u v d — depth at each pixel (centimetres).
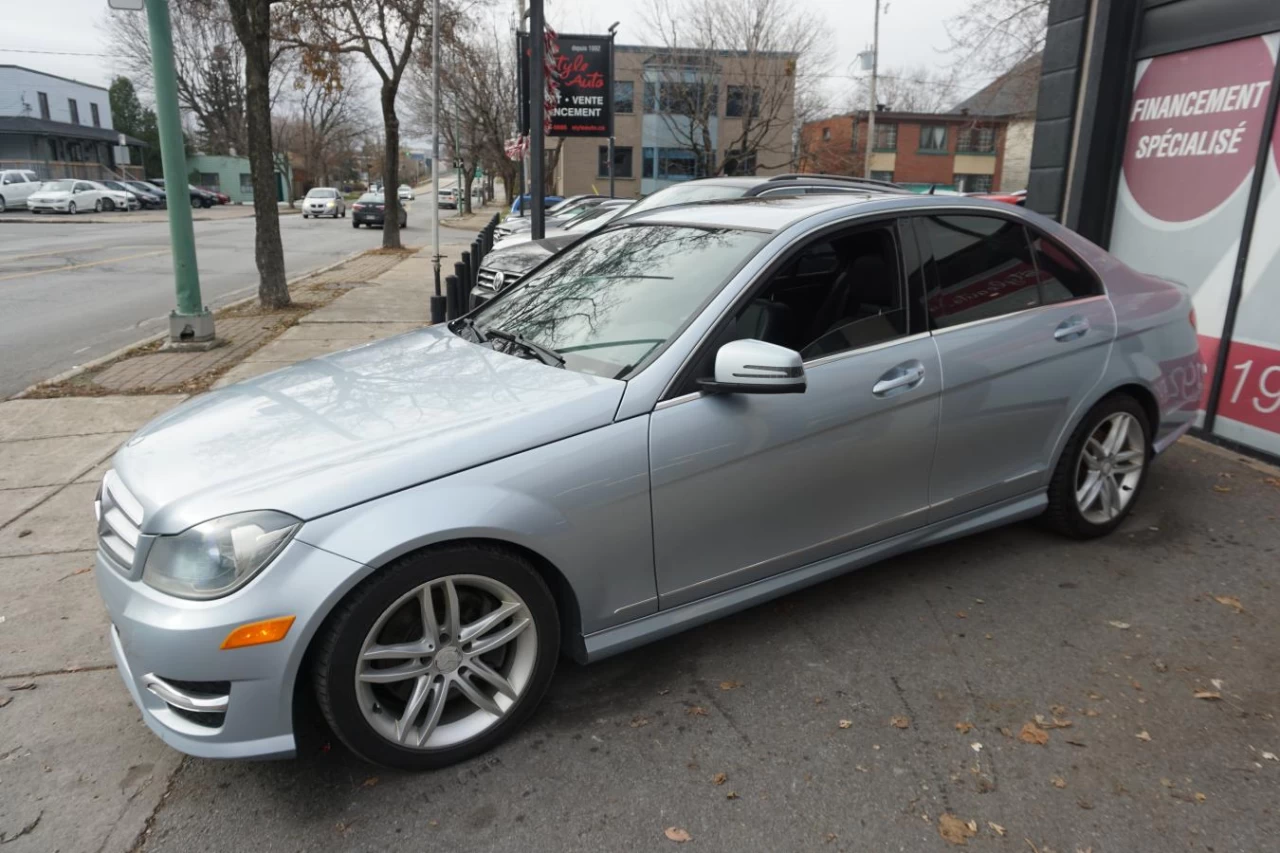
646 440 284
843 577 395
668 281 336
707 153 3850
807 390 312
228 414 304
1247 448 541
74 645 352
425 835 247
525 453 269
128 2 838
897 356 335
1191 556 407
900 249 348
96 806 262
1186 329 437
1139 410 417
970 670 321
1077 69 641
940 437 349
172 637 238
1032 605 366
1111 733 285
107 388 754
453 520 253
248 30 1126
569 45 1448
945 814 251
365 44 2258
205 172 7231
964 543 427
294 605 239
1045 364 375
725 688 313
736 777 268
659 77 3906
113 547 265
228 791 267
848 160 4947
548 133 1275
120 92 7138
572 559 277
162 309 1238
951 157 5466
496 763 277
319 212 4566
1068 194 659
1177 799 255
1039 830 245
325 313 1188
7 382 795
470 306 979
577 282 373
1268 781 262
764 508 312
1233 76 541
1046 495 404
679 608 308
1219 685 310
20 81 5678
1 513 487
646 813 254
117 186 4603
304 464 257
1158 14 591
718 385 288
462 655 269
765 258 319
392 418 283
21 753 286
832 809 254
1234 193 545
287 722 247
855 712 298
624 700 308
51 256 1934
